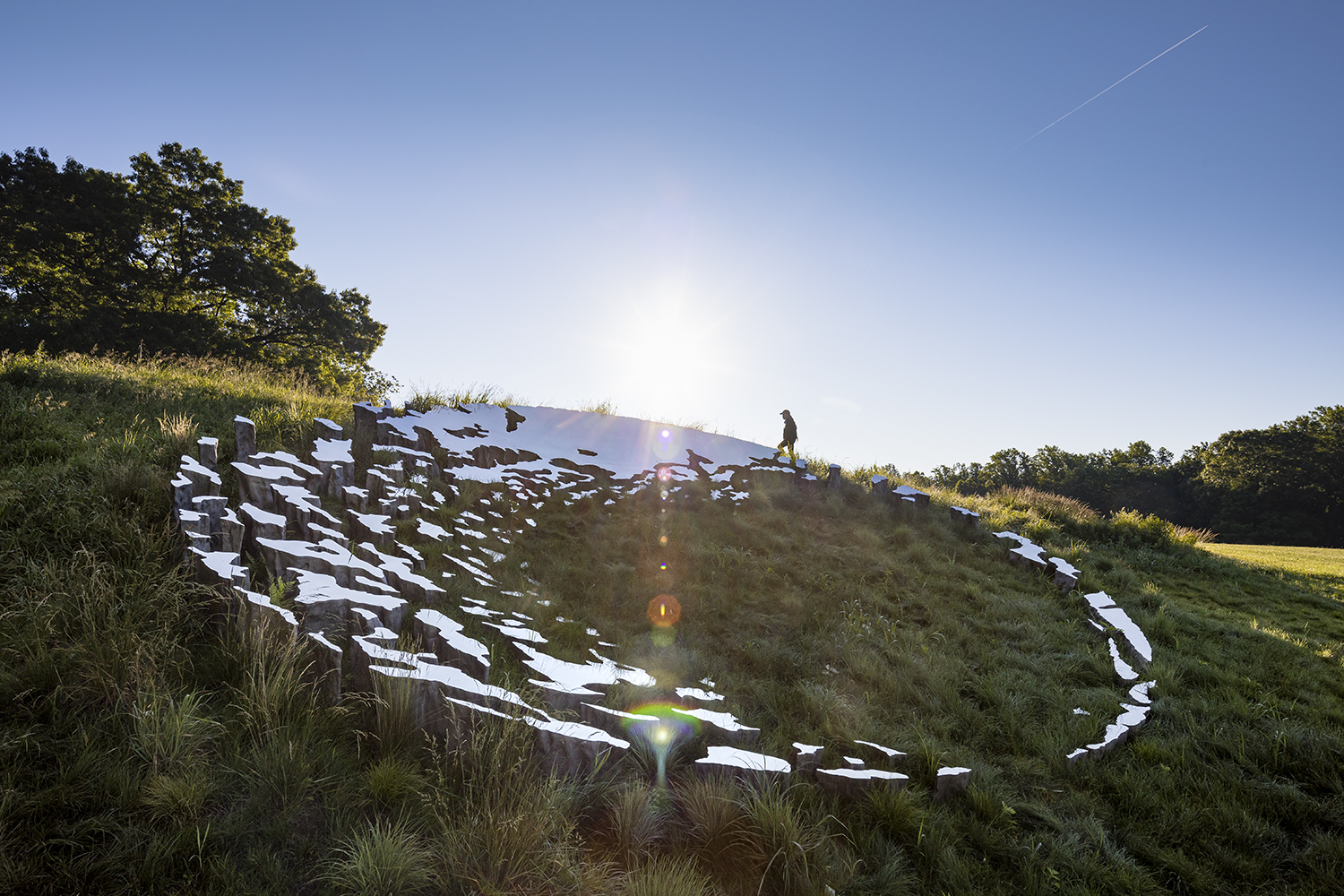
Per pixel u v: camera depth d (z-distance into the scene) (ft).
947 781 15.21
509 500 30.04
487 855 9.77
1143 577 38.73
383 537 20.81
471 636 17.54
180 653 13.08
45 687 11.25
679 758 14.34
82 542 15.88
